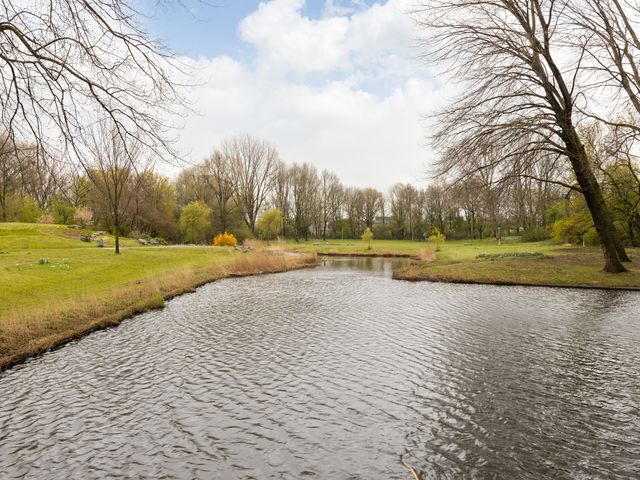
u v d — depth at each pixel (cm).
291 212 8981
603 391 810
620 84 1483
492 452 611
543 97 1806
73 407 769
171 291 2011
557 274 2347
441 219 8781
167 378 905
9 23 593
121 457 610
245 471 573
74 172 700
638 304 1638
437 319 1435
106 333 1278
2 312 1294
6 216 4153
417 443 638
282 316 1519
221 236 4800
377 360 1007
